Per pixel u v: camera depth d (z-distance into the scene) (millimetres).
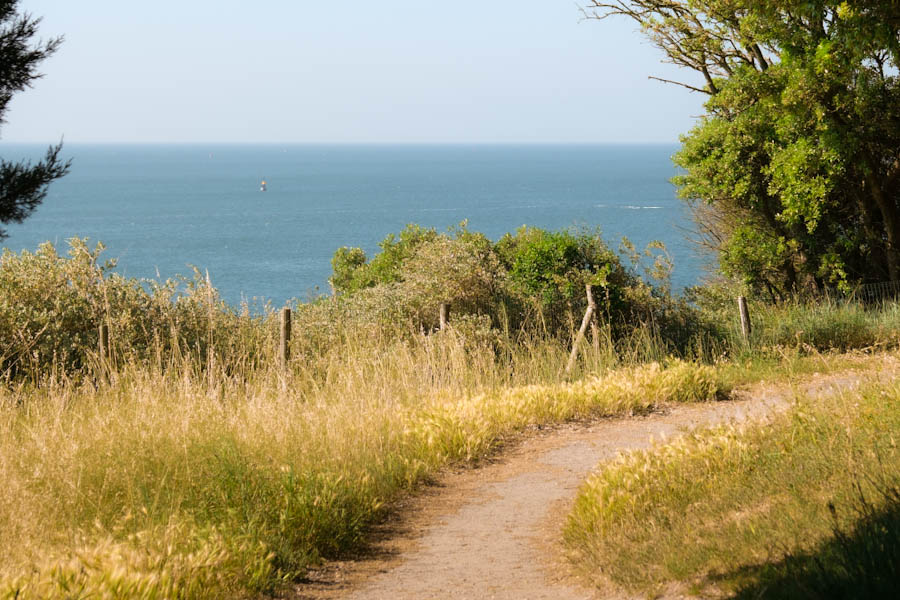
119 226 144875
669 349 16875
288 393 10867
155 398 9641
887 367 12523
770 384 13609
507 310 17094
